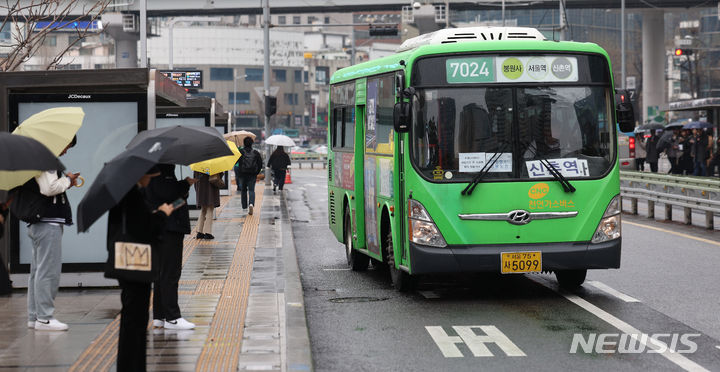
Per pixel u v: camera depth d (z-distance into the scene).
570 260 20.17
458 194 20.08
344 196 27.44
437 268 20.02
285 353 14.81
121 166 11.58
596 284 22.78
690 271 24.81
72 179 16.84
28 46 28.58
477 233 20.05
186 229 16.92
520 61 20.48
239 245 31.78
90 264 21.62
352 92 26.48
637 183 44.53
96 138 21.73
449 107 20.30
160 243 12.38
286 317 18.14
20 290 21.45
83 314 18.36
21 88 21.81
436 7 137.75
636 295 21.05
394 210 21.58
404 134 20.61
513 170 20.22
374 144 23.73
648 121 138.25
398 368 14.34
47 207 16.66
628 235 34.22
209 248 30.84
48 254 16.67
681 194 39.06
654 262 26.73
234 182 79.38
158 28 157.00
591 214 20.30
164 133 15.05
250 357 14.48
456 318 18.59
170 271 16.89
